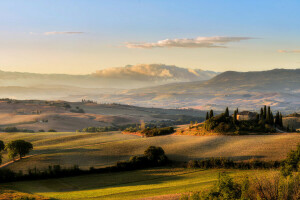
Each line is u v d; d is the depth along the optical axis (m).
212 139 113.31
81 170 85.81
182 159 95.00
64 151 110.50
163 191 62.69
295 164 64.25
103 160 98.25
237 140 108.44
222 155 93.88
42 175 81.50
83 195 64.19
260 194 33.75
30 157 101.62
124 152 106.31
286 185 33.28
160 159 91.38
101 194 64.56
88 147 116.06
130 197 60.06
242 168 81.31
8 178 78.38
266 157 87.00
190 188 62.75
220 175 38.00
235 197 35.41
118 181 77.31
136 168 89.44
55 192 67.88
